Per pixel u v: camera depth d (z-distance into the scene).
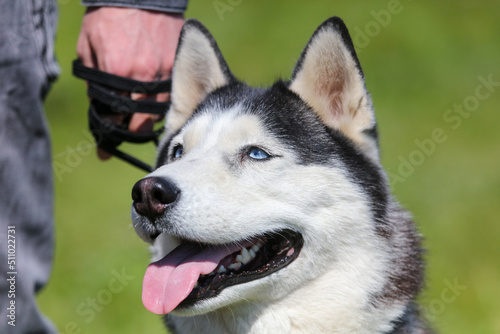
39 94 7.20
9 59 6.93
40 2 7.21
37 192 7.32
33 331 7.37
